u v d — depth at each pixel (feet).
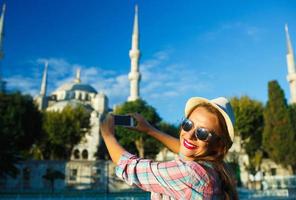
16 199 109.70
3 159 163.94
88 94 389.80
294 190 132.26
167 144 11.58
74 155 316.19
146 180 8.27
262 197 118.11
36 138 196.95
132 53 292.40
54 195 111.14
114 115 10.63
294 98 277.44
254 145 219.00
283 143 187.93
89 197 107.14
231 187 8.60
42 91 388.16
